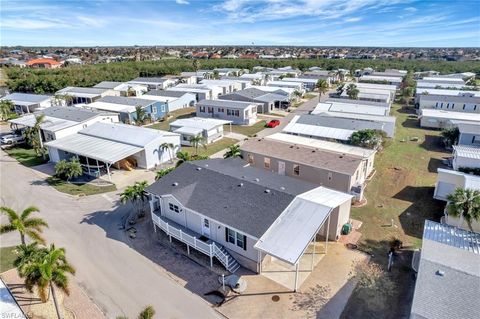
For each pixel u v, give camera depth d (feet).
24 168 136.98
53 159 143.43
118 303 64.23
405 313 60.54
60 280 53.88
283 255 61.98
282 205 75.20
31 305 63.16
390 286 67.31
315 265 74.33
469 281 50.55
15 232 89.61
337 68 490.90
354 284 68.23
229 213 75.20
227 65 511.81
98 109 208.23
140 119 205.26
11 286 68.08
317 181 104.53
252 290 67.21
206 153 152.25
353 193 102.06
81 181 123.34
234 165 102.42
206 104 215.92
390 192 110.42
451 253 60.29
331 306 62.64
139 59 641.81
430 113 199.72
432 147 159.43
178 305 63.67
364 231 87.66
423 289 49.73
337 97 275.18
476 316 44.45
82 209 102.37
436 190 104.01
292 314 61.11
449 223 86.12
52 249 58.90
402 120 215.10
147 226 92.53
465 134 151.02
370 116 178.09
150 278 71.41
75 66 458.50
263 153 116.26
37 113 181.78
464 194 78.33
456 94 248.52
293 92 269.44
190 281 70.44
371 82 339.57
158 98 245.45
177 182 89.56
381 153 149.69
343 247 80.89
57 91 286.25
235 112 205.36
